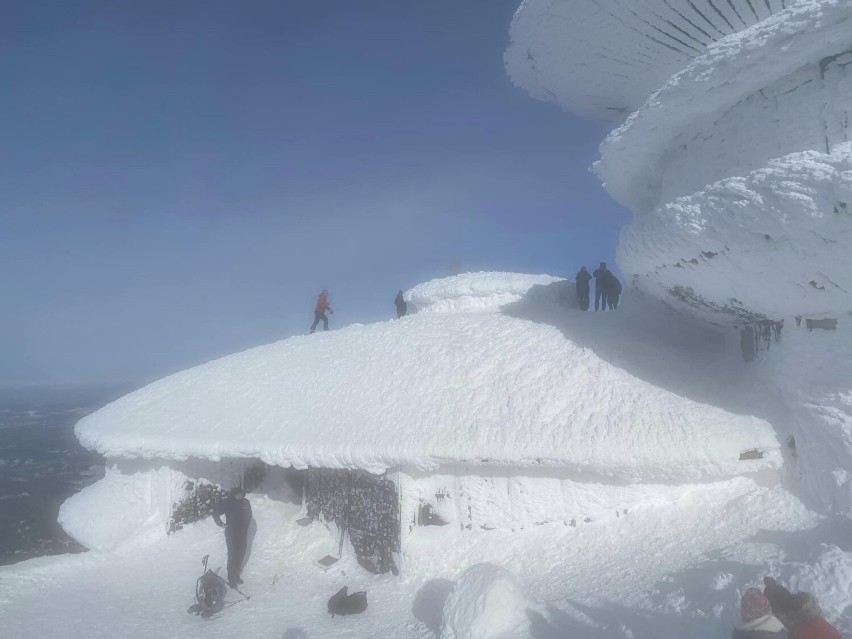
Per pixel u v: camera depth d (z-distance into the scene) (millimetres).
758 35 6738
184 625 8570
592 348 10672
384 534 9500
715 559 6559
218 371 14344
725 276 7836
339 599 8445
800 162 6113
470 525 9250
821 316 7430
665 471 8102
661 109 8156
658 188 10570
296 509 12445
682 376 9617
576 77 11922
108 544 11461
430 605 8109
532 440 8797
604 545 8141
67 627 8664
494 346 11555
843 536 5898
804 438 7504
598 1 9703
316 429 10531
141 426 12484
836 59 6715
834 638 3895
